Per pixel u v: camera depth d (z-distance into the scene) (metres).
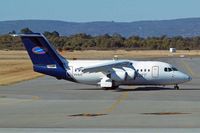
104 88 126.38
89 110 79.50
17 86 137.50
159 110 79.06
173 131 54.88
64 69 125.69
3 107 84.69
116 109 80.81
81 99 100.19
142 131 54.94
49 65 125.62
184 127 58.75
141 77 125.56
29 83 149.75
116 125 60.97
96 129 57.06
